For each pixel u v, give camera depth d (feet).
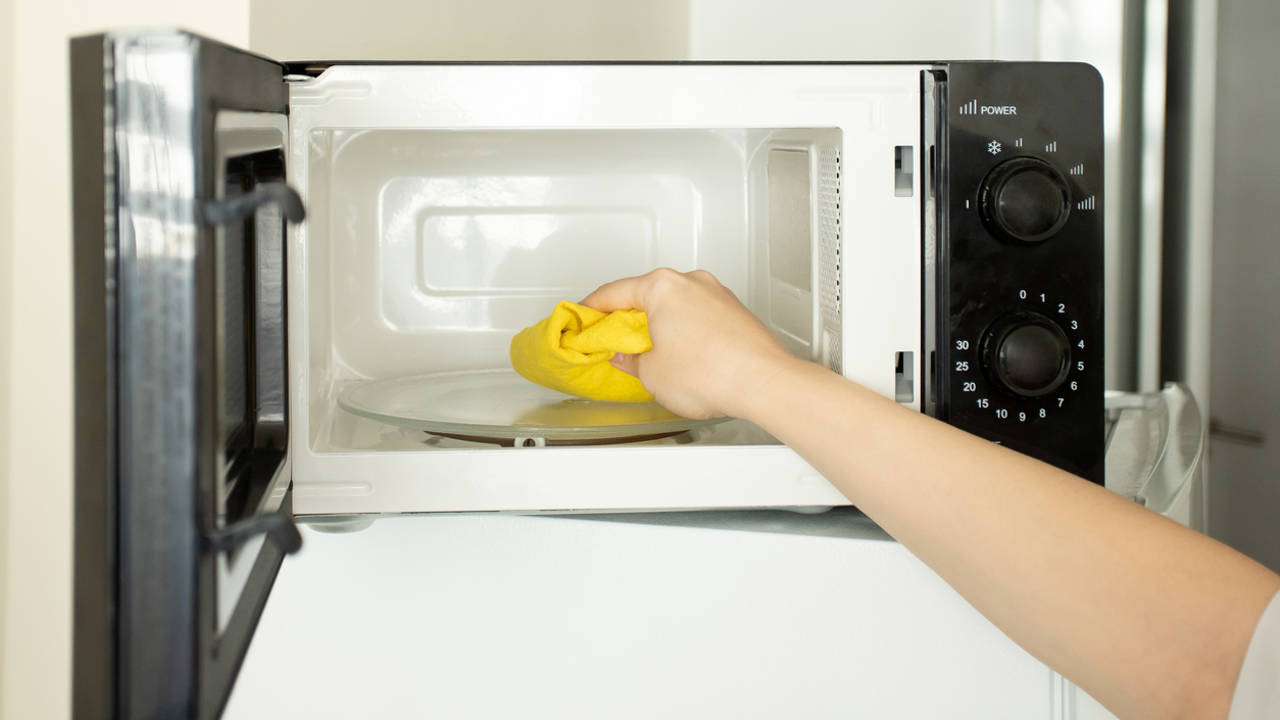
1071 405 1.99
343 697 1.88
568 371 2.09
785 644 1.92
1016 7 3.28
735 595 1.91
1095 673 1.33
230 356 1.23
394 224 2.56
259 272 1.47
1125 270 2.94
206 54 1.00
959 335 1.95
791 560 1.91
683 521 1.96
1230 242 2.71
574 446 1.94
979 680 1.95
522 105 1.89
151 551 0.95
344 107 1.85
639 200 2.67
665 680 1.92
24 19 1.99
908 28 3.54
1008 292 1.95
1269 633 1.17
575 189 2.65
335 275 2.25
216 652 1.03
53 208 2.04
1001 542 1.39
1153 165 2.89
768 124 1.94
